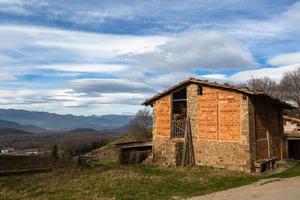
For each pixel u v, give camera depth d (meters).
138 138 47.62
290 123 38.59
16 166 23.81
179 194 14.67
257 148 21.58
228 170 21.14
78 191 15.18
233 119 21.44
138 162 25.77
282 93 61.53
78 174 19.59
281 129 26.22
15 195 14.58
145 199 13.81
